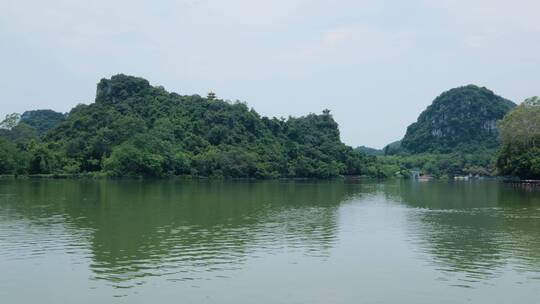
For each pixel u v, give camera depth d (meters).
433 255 30.66
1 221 42.38
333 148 195.25
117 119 157.75
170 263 27.62
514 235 38.34
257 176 152.88
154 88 199.88
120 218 45.00
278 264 27.80
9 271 25.53
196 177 144.50
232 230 39.28
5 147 125.56
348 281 24.50
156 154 137.50
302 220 46.38
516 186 117.12
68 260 27.97
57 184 97.06
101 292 22.12
